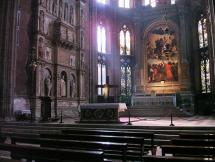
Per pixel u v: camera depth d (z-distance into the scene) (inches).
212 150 179.0
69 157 173.2
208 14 1099.9
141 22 1492.4
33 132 592.7
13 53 792.9
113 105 668.7
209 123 692.7
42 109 753.0
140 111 1162.0
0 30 797.2
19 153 204.7
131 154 282.4
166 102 1197.1
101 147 210.5
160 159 145.5
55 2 1005.2
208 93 1282.0
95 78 1286.9
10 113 765.9
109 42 1429.6
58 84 991.6
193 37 1387.8
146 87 1432.1
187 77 1330.0
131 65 1477.6
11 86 777.6
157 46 1446.9
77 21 1161.4
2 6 802.8
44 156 186.5
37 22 884.6
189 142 219.6
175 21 1430.9
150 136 288.5
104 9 1412.4
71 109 1061.8
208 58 1298.0
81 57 1163.9
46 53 939.3
